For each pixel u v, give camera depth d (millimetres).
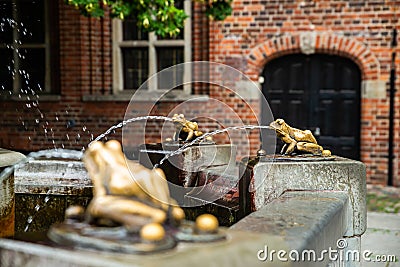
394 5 9297
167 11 7336
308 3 9547
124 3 7367
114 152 1844
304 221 2291
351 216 3191
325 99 9852
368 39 9422
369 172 9539
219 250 1616
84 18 10320
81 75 10383
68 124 10469
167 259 1489
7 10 10695
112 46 10492
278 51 9719
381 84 9414
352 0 9414
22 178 3980
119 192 1738
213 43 9898
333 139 9852
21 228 4012
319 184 3209
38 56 10758
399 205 7832
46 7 10586
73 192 3926
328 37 9531
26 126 10617
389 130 9438
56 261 1552
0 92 10742
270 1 9672
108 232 1653
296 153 3410
